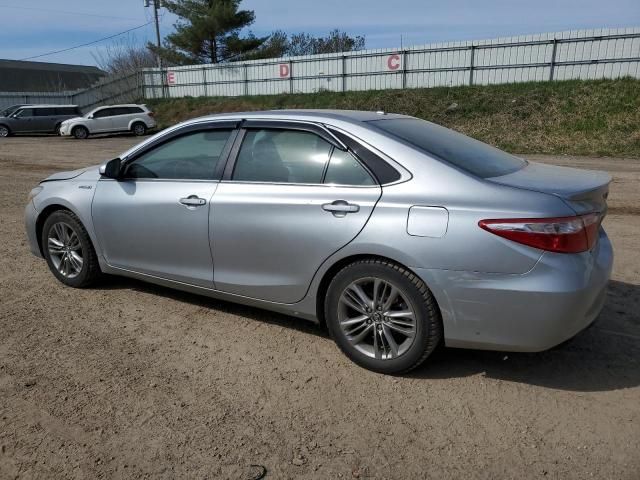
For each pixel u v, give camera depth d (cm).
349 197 343
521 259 299
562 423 298
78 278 488
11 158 1700
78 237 478
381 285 338
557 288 296
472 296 310
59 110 2933
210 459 269
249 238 379
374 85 2888
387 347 346
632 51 2191
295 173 370
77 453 273
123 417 303
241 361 366
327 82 3045
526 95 2219
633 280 511
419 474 259
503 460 268
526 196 306
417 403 317
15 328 413
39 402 317
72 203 471
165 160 431
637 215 796
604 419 301
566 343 357
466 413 307
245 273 388
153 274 440
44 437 286
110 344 389
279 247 368
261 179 382
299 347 385
